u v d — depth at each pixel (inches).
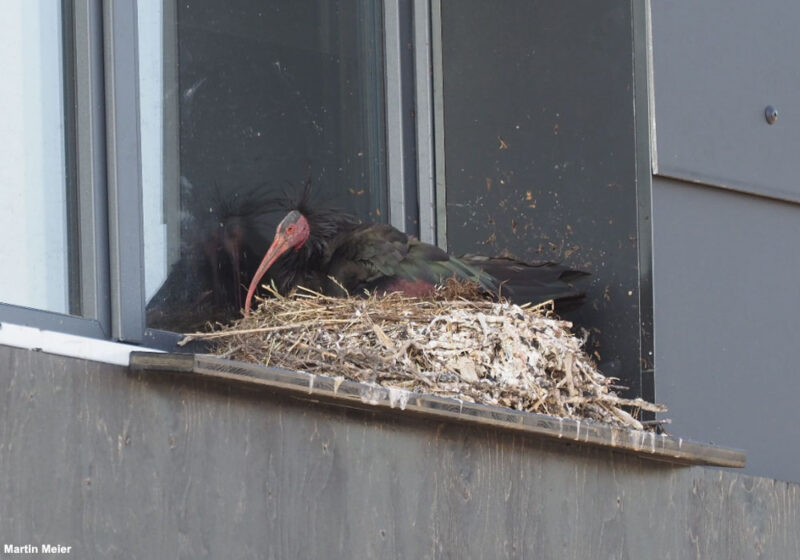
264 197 415.8
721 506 419.8
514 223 440.5
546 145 436.1
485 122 447.8
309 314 364.2
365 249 415.5
